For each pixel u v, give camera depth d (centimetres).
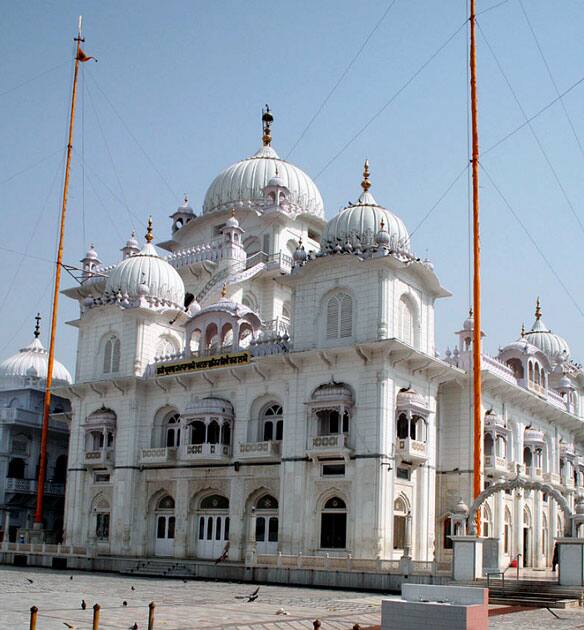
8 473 6669
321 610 2681
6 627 1994
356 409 4406
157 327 5538
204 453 4866
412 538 4475
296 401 4625
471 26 4341
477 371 3962
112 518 5241
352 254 4541
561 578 3247
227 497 4903
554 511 6125
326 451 4369
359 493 4281
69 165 5934
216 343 5403
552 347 7325
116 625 2094
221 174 6669
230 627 2158
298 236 6259
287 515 4500
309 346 4659
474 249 4144
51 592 3077
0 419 6700
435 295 4922
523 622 2459
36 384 7175
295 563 3950
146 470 5256
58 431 7069
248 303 5819
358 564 3766
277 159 6656
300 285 4791
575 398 7331
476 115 4250
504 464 5153
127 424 5331
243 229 6306
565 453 6431
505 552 5344
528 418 5862
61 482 7031
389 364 4403
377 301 4466
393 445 4362
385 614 1758
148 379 5322
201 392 5144
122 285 5594
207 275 6050
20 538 5441
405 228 4862
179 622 2209
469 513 3594
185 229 6650
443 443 5034
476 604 1770
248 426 4866
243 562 4616
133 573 4572
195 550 5000
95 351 5672
